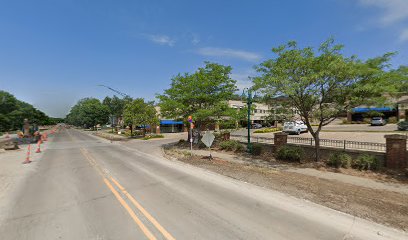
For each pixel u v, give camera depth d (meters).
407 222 5.04
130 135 40.47
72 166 11.95
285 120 12.73
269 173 9.97
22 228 4.84
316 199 6.57
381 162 10.50
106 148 21.03
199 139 20.88
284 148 13.52
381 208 5.86
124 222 5.11
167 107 19.83
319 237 4.44
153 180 8.88
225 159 13.95
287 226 4.90
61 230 4.75
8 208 5.98
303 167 11.44
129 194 7.09
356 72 9.35
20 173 10.31
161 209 5.86
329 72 9.70
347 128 29.73
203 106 19.98
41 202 6.42
